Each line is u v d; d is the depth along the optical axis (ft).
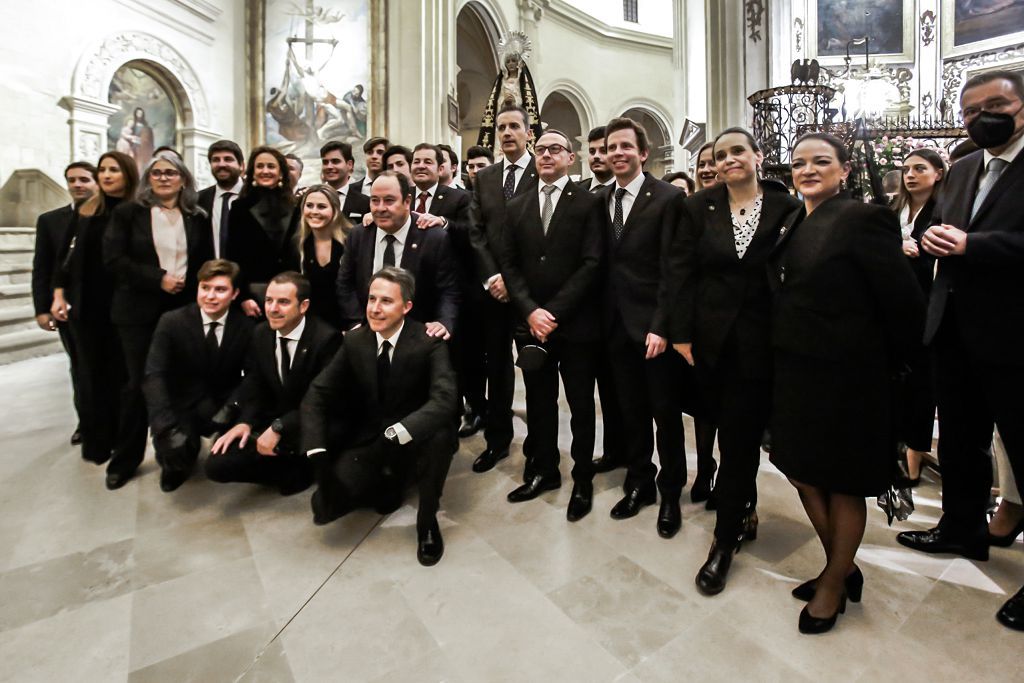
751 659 5.22
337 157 12.04
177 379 9.12
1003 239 5.69
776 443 5.73
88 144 28.91
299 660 5.23
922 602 6.03
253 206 10.03
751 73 25.46
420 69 35.83
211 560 6.92
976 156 6.59
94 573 6.61
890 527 7.71
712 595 6.19
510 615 5.90
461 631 5.65
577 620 5.81
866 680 4.95
